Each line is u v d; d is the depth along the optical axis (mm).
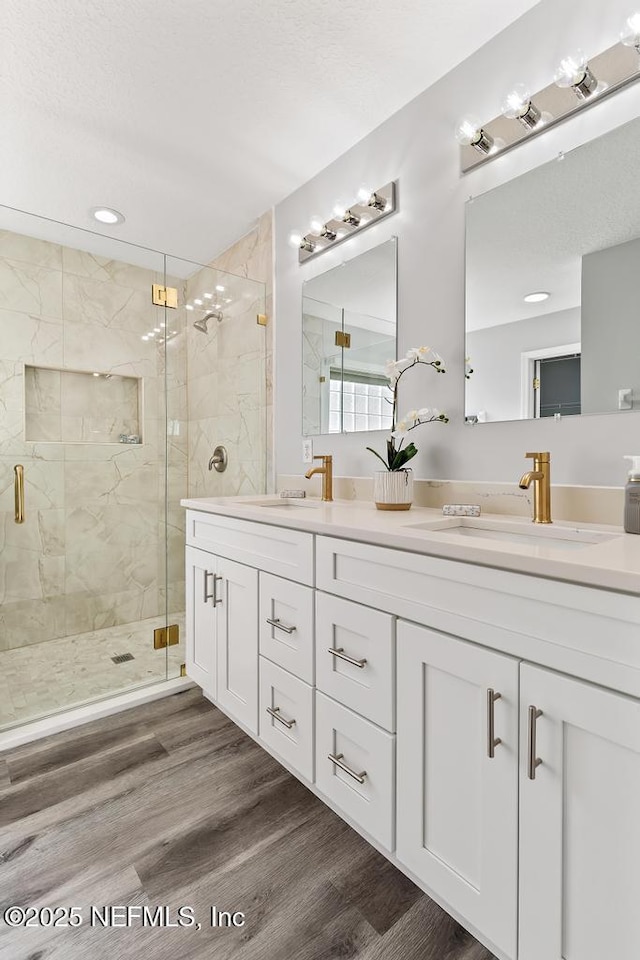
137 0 1358
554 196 1391
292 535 1414
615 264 1280
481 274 1564
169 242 2863
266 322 2580
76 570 2377
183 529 2611
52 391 2377
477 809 920
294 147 2035
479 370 1578
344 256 2094
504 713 866
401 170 1826
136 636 2467
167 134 1935
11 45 1498
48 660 2301
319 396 2238
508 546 917
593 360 1320
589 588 748
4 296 2273
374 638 1140
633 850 711
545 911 812
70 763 1635
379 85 1701
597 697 737
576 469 1355
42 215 2543
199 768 1605
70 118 1833
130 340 2545
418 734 1028
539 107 1391
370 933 1021
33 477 2303
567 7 1337
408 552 1053
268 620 1521
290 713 1446
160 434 2570
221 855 1230
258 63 1593
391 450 1662
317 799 1447
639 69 1208
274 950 984
